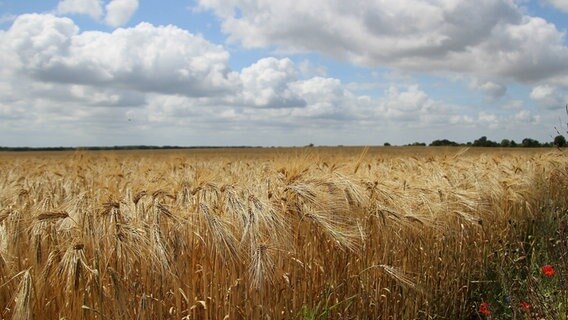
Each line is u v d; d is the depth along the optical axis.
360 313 5.73
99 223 4.02
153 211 4.32
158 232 4.12
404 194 6.57
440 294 6.76
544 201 10.38
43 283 3.75
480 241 7.80
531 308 5.84
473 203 7.25
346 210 5.71
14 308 3.56
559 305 5.69
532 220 9.52
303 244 5.39
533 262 7.73
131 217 4.36
